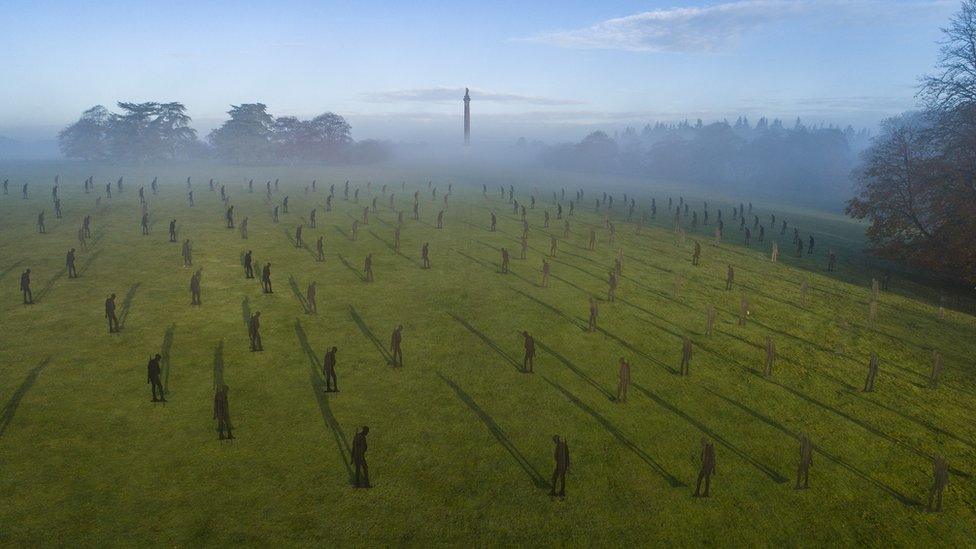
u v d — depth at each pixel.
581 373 20.47
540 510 12.84
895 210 41.09
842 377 21.19
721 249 45.75
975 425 17.83
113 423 15.77
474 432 16.17
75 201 57.22
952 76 40.44
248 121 138.12
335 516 12.37
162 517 12.07
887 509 13.47
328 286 30.23
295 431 15.84
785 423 17.45
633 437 16.22
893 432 17.20
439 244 42.22
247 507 12.55
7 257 33.44
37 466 13.60
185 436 15.33
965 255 34.47
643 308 28.56
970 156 38.69
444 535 11.90
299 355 21.14
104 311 24.88
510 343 23.08
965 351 24.66
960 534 12.66
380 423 16.48
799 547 12.05
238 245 39.09
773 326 26.81
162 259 34.34
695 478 14.36
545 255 39.84
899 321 28.61
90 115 137.50
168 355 20.58
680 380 20.22
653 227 55.72
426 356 21.48
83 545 11.10
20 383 17.84
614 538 12.01
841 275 38.75
